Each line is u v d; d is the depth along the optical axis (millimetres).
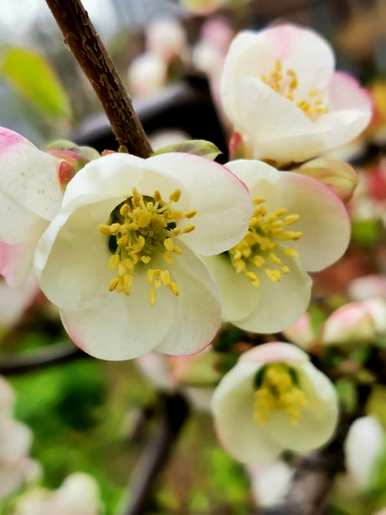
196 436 645
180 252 222
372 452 330
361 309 289
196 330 227
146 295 228
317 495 303
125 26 977
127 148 224
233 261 234
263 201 233
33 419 871
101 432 825
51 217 217
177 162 212
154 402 442
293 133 239
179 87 348
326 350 286
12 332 508
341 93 257
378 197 516
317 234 238
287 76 255
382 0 985
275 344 271
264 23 967
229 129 364
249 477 487
